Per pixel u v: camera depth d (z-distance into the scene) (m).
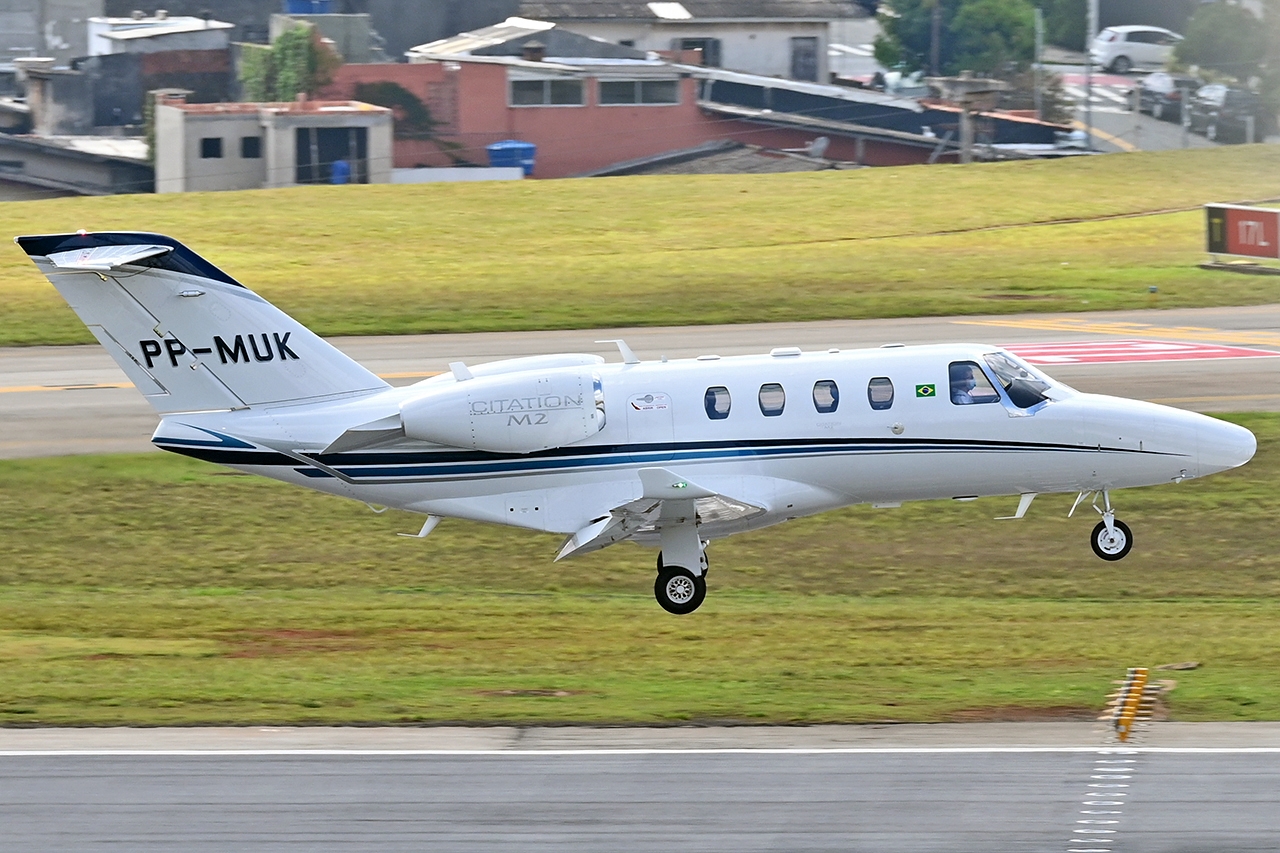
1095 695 58.84
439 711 57.22
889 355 74.12
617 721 55.41
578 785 47.84
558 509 73.38
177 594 83.56
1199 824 44.16
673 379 72.94
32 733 54.66
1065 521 92.50
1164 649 68.75
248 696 60.16
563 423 71.62
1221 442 74.75
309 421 73.38
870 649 70.06
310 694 60.59
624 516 69.56
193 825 45.09
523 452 72.31
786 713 56.44
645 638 73.19
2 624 76.12
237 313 72.50
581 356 76.25
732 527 74.81
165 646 71.62
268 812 45.97
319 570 87.81
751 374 73.12
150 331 71.94
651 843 43.34
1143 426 74.31
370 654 69.94
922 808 45.62
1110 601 81.19
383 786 48.00
